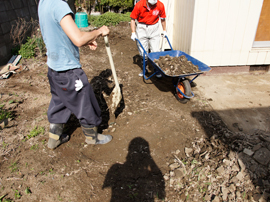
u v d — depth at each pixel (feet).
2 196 7.41
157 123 11.16
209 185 7.86
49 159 8.94
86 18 30.60
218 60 15.83
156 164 8.81
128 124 11.10
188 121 11.32
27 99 13.24
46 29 6.97
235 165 8.38
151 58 14.05
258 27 14.90
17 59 18.75
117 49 22.52
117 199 7.43
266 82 15.17
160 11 14.33
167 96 13.74
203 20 14.39
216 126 10.87
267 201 7.13
